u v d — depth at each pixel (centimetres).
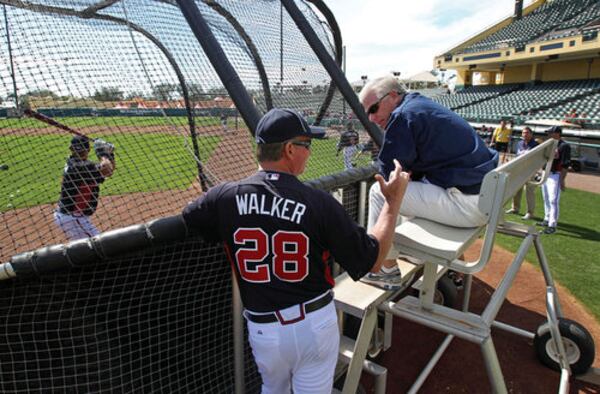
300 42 326
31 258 143
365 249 134
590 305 378
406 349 317
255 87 278
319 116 349
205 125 255
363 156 357
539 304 381
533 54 2048
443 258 170
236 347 192
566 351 274
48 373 166
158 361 191
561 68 2214
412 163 194
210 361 212
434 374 287
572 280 430
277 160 137
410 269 218
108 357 176
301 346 139
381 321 329
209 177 259
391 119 189
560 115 1708
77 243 149
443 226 201
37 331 161
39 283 156
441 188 194
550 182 588
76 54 203
